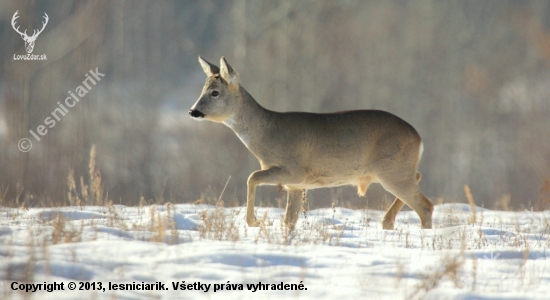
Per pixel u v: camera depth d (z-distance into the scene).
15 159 43.09
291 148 19.27
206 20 79.62
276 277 12.52
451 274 12.64
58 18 63.94
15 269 12.32
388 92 64.81
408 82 66.00
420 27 70.00
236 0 68.62
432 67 67.44
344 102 61.88
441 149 61.09
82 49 58.53
